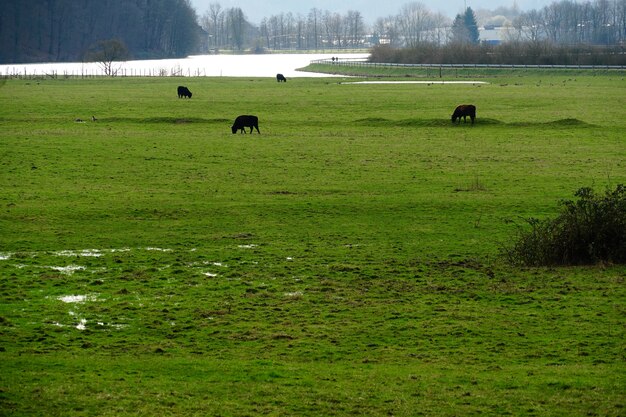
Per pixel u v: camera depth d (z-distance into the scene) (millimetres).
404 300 35781
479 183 63688
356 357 28688
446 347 29734
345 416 22891
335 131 96125
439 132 94625
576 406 23562
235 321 32938
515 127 97938
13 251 44062
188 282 38531
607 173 67562
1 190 60188
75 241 46375
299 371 26781
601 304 34781
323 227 50062
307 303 35312
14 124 100062
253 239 47125
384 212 53875
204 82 192375
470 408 23422
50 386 24766
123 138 86938
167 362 27609
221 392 24578
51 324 32281
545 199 57281
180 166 71000
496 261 42375
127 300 35688
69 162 72125
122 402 23562
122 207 54875
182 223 50938
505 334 31172
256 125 93375
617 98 135125
